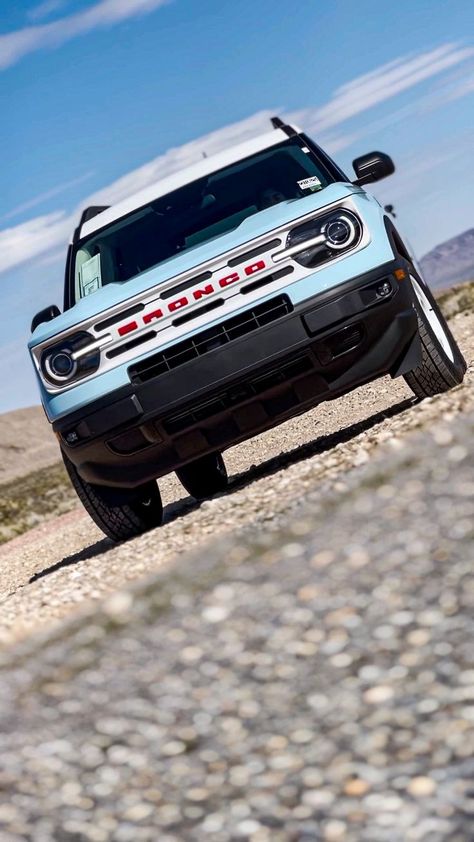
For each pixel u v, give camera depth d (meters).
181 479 12.17
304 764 3.61
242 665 4.39
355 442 8.28
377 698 3.81
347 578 4.79
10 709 4.73
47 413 9.19
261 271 8.68
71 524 21.17
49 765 4.16
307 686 4.05
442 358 9.25
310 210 8.73
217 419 8.88
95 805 3.80
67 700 4.64
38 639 5.54
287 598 4.82
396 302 8.77
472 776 3.24
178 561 6.23
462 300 42.47
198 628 4.86
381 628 4.24
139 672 4.65
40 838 3.68
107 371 8.88
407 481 5.87
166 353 8.79
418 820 3.14
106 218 10.41
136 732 4.19
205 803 3.60
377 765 3.45
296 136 10.30
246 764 3.73
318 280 8.66
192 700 4.27
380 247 8.79
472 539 4.70
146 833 3.54
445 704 3.63
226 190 10.05
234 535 6.27
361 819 3.23
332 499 6.13
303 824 3.31
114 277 9.84
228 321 8.70
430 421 7.43
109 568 7.68
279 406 8.90
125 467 9.20
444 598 4.29
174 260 9.12
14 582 12.12
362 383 9.07
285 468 9.40
